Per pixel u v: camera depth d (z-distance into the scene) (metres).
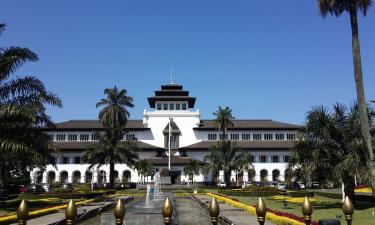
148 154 96.38
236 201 31.11
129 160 66.88
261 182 85.81
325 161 25.39
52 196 43.03
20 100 25.45
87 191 52.91
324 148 25.53
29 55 25.98
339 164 24.64
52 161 28.27
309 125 26.20
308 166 25.52
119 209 6.45
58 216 21.23
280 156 94.38
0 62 24.70
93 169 90.19
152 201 37.81
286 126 98.88
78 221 20.86
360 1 26.70
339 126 25.98
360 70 26.11
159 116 100.56
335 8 27.86
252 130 98.88
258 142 97.31
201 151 95.81
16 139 23.69
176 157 94.12
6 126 23.58
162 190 62.91
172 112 100.75
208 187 73.94
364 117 25.17
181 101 103.06
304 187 69.25
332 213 22.58
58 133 96.81
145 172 81.56
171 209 6.58
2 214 22.84
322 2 27.72
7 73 25.19
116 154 64.00
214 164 68.88
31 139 24.55
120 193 55.59
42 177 91.75
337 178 24.52
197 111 101.00
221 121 87.12
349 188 26.06
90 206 27.94
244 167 70.00
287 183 72.38
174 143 98.44
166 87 107.62
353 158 24.44
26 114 23.48
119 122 75.19
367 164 24.52
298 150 26.67
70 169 92.62
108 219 13.84
